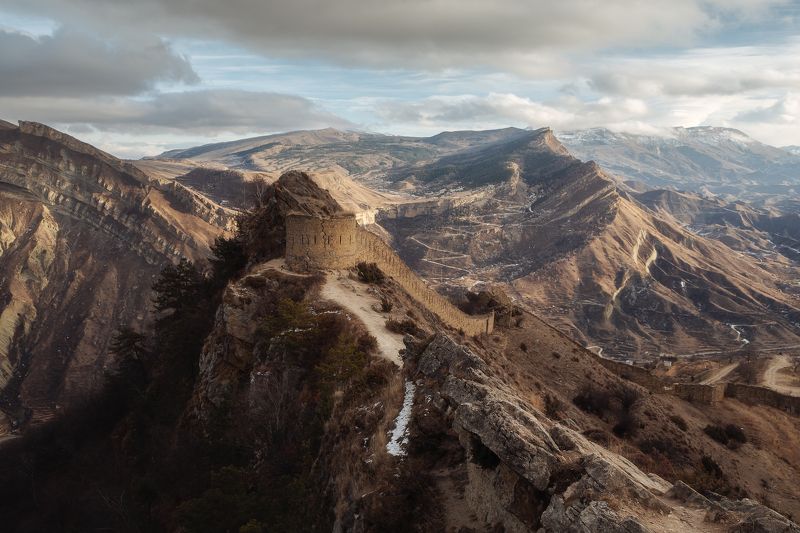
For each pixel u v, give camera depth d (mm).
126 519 53781
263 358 53281
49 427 98375
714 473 62469
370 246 74938
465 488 26203
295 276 65125
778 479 69188
